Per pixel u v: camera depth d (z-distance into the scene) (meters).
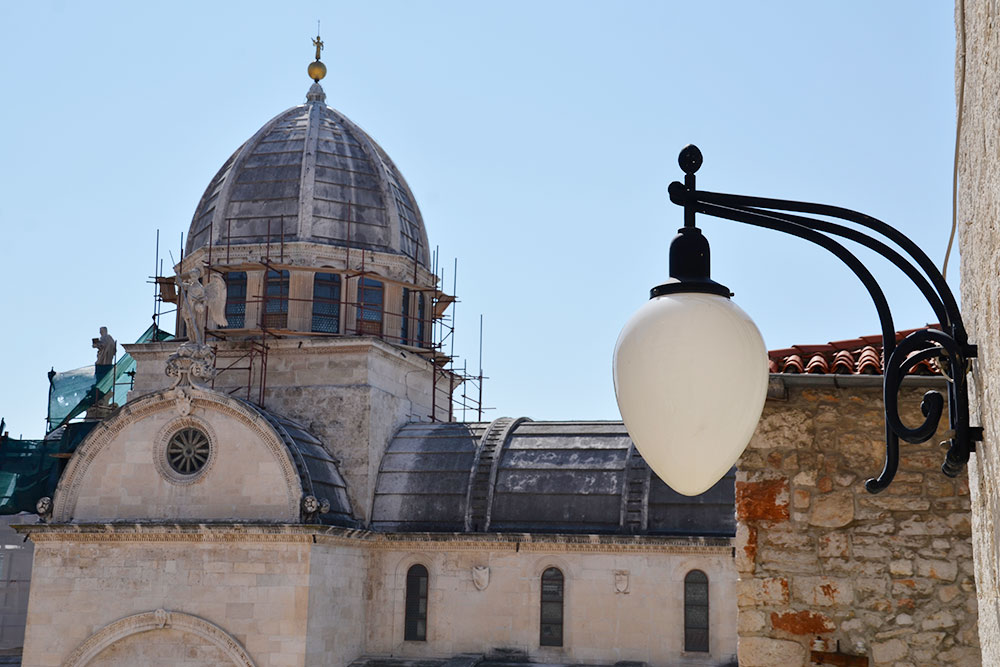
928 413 10.08
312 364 60.47
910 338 9.70
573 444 58.44
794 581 21.03
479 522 56.34
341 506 56.19
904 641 20.44
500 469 57.75
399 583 56.56
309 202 66.25
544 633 54.38
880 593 20.69
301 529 51.25
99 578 53.72
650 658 52.66
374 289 66.75
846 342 23.84
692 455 8.70
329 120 70.50
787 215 9.65
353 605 55.34
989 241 9.31
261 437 54.12
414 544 56.53
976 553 11.05
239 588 51.97
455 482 58.00
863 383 20.80
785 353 23.94
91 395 73.56
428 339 70.06
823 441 21.38
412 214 71.75
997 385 9.05
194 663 52.31
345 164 68.44
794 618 20.91
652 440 8.77
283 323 64.56
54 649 53.56
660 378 8.59
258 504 53.47
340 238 66.38
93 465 55.91
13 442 72.50
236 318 65.38
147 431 55.53
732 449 8.82
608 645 53.25
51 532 54.34
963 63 10.49
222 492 54.06
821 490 21.23
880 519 20.92
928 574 20.55
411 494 58.16
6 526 76.94
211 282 63.50
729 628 51.91
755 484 21.48
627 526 54.06
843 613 20.77
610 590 53.75
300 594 51.22
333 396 59.66
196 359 55.69
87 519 55.28
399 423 62.72
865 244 9.56
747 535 21.36
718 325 8.65
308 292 64.94
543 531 55.00
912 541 20.72
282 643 50.97
